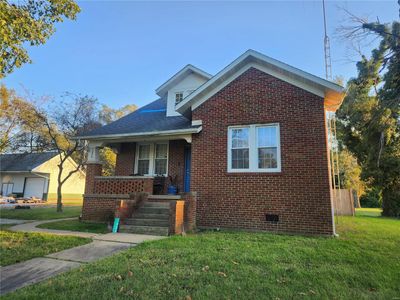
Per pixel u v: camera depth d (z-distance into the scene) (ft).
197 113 34.40
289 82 30.71
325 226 26.55
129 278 13.89
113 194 35.40
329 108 34.65
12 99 65.82
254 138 31.22
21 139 68.74
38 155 101.91
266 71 31.96
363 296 12.05
